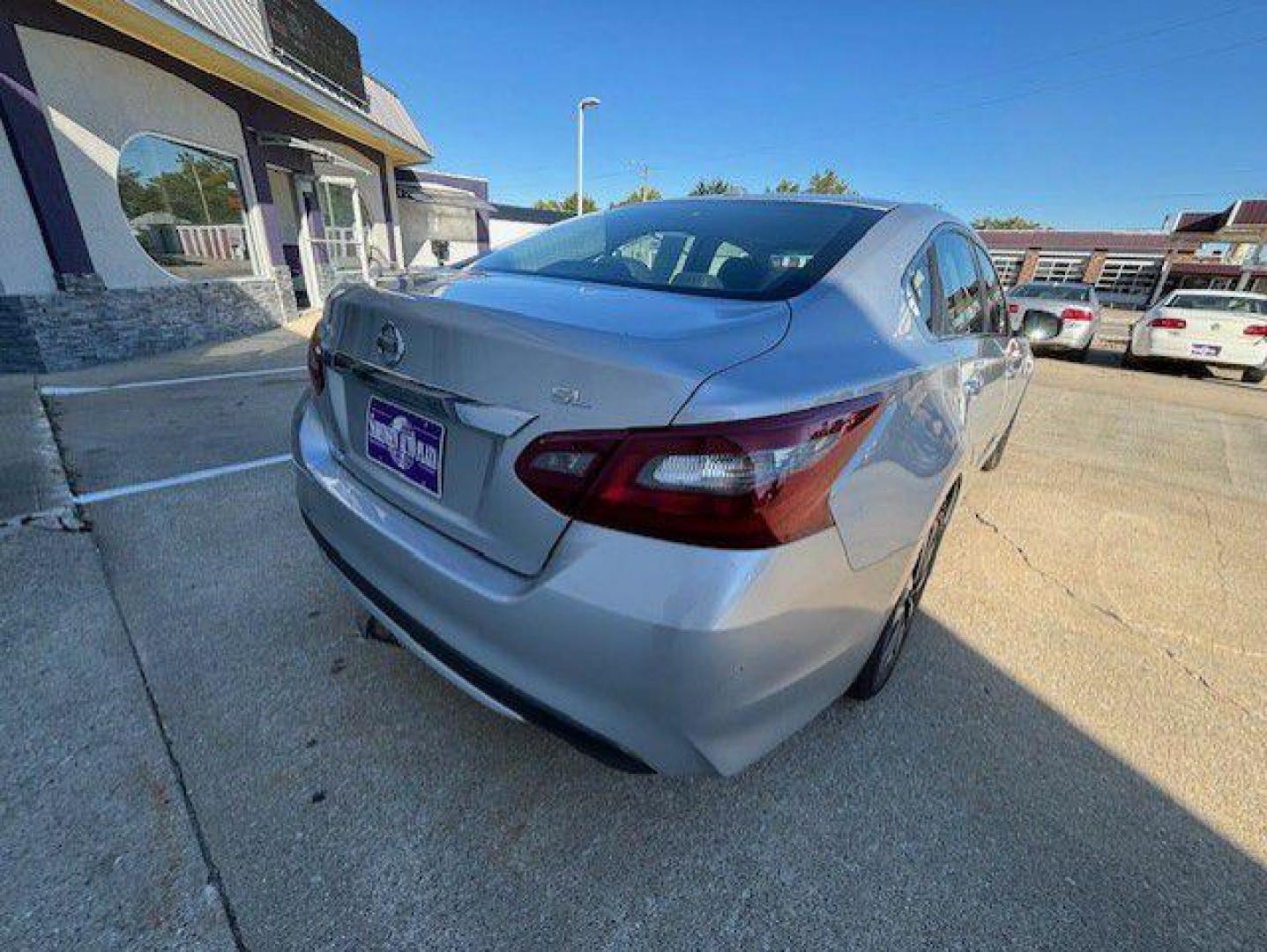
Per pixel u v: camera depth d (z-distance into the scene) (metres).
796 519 1.12
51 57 5.49
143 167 6.57
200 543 2.66
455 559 1.33
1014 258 34.19
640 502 1.09
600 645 1.13
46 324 5.47
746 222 2.04
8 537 2.57
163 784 1.57
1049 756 1.85
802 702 1.32
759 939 1.33
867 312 1.60
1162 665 2.31
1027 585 2.82
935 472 1.61
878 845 1.54
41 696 1.80
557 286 1.70
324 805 1.55
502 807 1.58
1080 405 6.92
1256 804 1.73
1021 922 1.39
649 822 1.56
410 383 1.38
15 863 1.36
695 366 1.13
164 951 1.23
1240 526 3.63
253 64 7.21
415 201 16.84
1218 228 28.86
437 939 1.29
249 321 8.12
